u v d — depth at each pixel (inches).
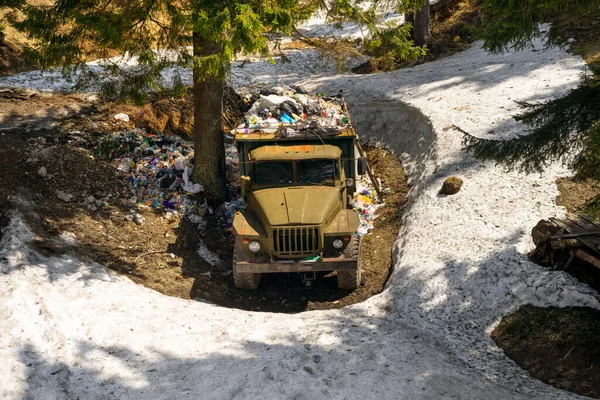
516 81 700.7
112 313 338.3
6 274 351.3
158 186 524.1
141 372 286.8
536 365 307.0
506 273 378.0
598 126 292.7
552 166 506.6
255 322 348.8
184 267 431.8
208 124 515.5
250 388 275.0
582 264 372.8
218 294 403.9
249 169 428.5
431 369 291.0
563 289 352.5
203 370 289.0
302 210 381.1
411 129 670.5
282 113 578.2
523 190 480.7
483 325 348.2
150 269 416.5
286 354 304.5
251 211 411.8
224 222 508.1
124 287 377.1
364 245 482.9
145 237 454.3
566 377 293.0
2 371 275.1
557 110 333.1
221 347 311.6
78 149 539.8
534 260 386.6
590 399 268.5
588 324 326.0
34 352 292.7
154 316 342.6
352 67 910.4
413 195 536.1
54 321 318.0
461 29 954.7
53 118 593.3
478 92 687.7
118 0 429.4
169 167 551.8
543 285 360.5
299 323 347.3
